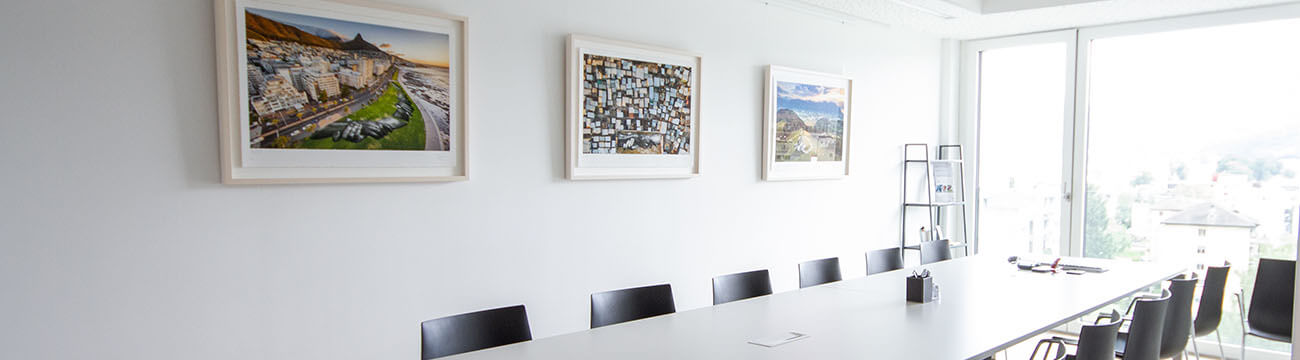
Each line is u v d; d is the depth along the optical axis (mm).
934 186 6859
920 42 6930
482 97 4051
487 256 4133
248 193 3355
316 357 3572
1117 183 6383
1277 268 4887
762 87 5570
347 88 3557
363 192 3678
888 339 2969
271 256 3426
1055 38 6602
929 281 3742
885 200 6734
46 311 2932
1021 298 3867
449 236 3979
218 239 3289
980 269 4836
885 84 6594
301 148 3438
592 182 4590
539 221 4348
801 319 3312
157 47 3115
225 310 3316
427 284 3912
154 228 3137
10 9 2805
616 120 4621
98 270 3023
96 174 3002
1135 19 6105
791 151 5754
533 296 4340
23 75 2840
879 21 6234
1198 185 5973
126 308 3092
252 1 3262
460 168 3977
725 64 5281
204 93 3232
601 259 4656
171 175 3168
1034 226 6848
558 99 4406
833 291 4000
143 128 3098
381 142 3680
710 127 5207
